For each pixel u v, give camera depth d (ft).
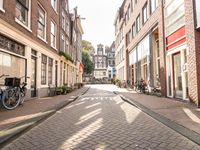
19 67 36.68
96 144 14.51
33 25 42.34
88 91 77.82
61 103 35.06
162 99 39.78
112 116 24.88
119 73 127.13
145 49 59.16
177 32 36.81
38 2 45.21
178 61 37.93
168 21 40.75
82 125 20.29
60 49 67.62
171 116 22.91
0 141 14.01
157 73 52.49
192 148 13.60
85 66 186.39
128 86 90.27
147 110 27.35
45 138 16.06
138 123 21.04
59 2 66.69
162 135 16.65
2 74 31.14
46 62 52.24
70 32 91.04
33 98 42.16
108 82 202.08
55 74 61.98
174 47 38.19
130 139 15.61
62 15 72.49
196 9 29.58
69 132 17.74
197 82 29.53
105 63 233.14
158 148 13.64
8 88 28.45
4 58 31.78
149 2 53.67
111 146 14.06
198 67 29.66
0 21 29.19
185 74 34.81
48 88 52.39
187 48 32.24
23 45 38.37
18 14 36.50
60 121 22.30
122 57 111.45
